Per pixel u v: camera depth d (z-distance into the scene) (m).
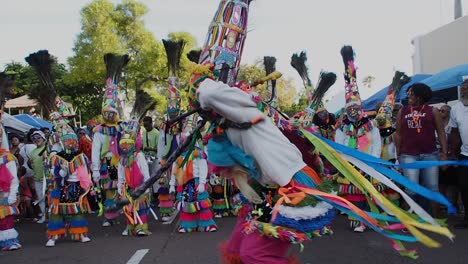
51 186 6.61
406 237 2.68
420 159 6.64
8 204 6.41
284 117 3.29
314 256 5.39
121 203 3.09
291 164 2.91
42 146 9.07
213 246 6.13
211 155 3.07
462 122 6.78
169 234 7.16
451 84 9.14
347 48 6.87
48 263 5.60
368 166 3.09
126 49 26.27
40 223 8.98
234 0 3.28
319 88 5.57
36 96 6.80
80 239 6.82
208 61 3.25
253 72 11.09
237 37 3.27
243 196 3.17
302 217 2.82
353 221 6.95
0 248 6.53
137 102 7.23
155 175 3.12
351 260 5.18
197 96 2.96
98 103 29.48
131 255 5.81
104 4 25.78
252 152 2.92
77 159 6.67
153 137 9.74
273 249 2.91
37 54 6.80
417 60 16.28
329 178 3.21
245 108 2.87
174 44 7.45
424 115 6.62
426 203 6.77
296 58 6.63
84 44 25.66
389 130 7.36
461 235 6.21
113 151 7.64
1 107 6.48
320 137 3.21
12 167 6.45
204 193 7.24
